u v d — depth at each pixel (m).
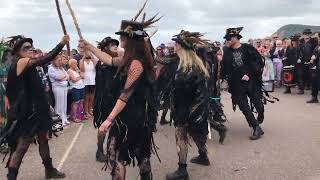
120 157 4.80
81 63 11.22
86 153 7.76
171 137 8.91
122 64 4.73
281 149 7.82
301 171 6.62
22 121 5.71
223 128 8.14
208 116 6.56
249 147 8.00
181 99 6.23
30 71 5.74
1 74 7.73
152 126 4.90
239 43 8.61
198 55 6.53
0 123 7.54
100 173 6.65
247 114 8.58
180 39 6.29
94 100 6.45
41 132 6.04
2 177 6.51
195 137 6.70
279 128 9.49
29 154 7.76
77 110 10.88
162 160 7.29
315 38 15.12
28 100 5.73
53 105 10.13
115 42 6.34
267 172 6.61
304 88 15.57
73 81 10.75
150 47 4.90
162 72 6.42
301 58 15.11
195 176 6.45
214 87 7.97
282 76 16.42
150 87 4.82
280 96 14.70
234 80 8.59
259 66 8.62
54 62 10.07
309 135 8.80
